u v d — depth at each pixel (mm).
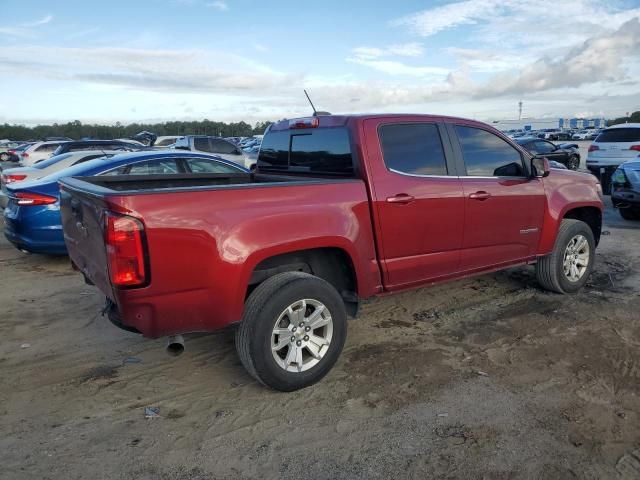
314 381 3781
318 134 4551
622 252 7773
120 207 3004
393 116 4359
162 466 2939
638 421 3303
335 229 3793
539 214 5328
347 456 3010
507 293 5867
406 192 4238
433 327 4918
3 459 2979
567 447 3051
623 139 13977
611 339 4555
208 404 3598
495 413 3418
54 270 7020
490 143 5004
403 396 3658
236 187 3410
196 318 3338
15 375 4016
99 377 3990
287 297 3541
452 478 2809
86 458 3002
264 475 2861
